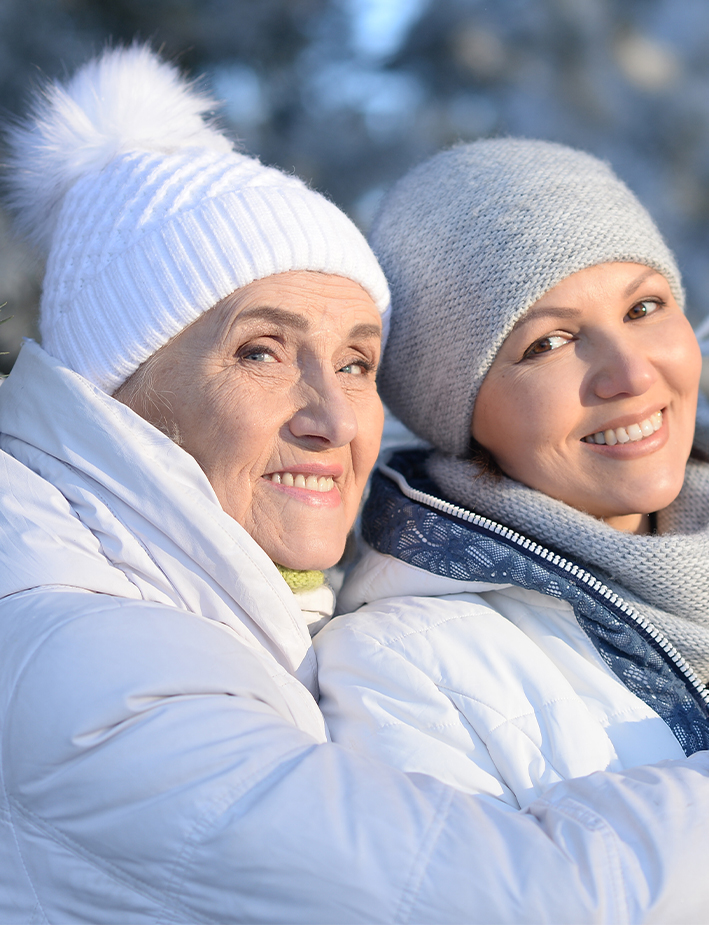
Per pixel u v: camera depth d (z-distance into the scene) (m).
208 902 0.95
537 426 1.54
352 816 0.98
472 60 4.55
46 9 3.23
